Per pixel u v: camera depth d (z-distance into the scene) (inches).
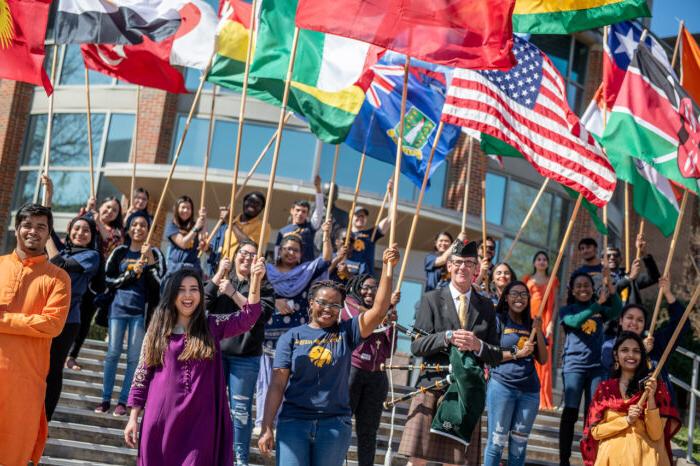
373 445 528.1
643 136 593.6
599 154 584.4
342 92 589.0
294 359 426.0
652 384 513.0
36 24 540.4
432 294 518.0
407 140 677.3
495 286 698.8
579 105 1489.9
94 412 588.1
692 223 1605.6
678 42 679.1
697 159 585.0
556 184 1453.0
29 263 434.9
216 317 415.2
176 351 393.7
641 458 509.4
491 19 450.6
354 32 456.4
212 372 398.3
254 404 656.4
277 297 582.9
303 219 720.3
